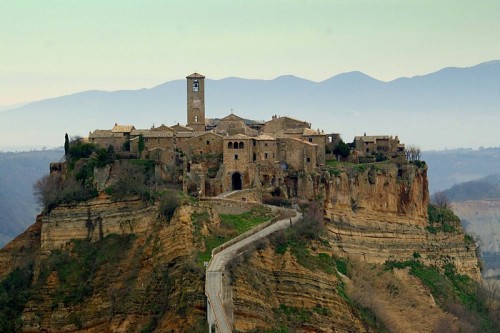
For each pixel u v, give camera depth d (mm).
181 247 186625
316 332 181625
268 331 170000
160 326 171750
